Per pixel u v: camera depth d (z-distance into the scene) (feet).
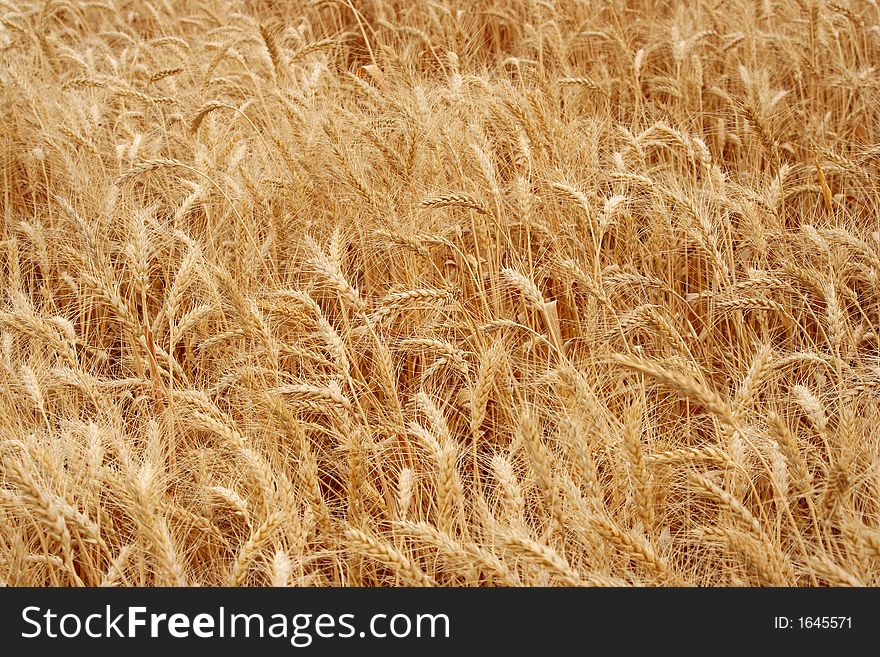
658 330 8.72
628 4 20.39
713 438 8.89
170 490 8.39
